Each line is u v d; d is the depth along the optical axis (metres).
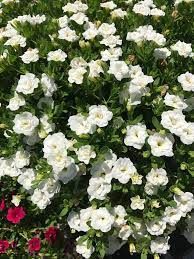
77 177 0.41
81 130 0.39
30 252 0.44
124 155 0.41
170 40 0.47
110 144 0.39
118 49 0.42
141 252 0.41
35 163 0.42
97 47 0.44
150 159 0.40
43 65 0.42
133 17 0.46
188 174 0.41
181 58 0.43
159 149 0.38
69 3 0.47
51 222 0.45
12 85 0.43
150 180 0.38
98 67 0.41
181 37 0.48
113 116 0.40
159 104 0.40
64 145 0.38
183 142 0.38
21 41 0.43
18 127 0.39
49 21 0.47
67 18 0.46
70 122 0.39
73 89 0.42
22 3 0.51
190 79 0.41
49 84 0.40
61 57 0.41
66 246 0.45
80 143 0.39
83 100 0.41
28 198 0.43
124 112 0.41
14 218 0.44
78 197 0.41
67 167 0.38
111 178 0.38
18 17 0.46
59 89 0.42
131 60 0.42
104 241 0.39
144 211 0.40
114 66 0.40
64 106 0.42
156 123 0.39
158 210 0.39
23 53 0.44
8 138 0.42
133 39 0.43
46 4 0.49
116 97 0.40
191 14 0.47
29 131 0.39
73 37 0.43
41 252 0.44
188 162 0.40
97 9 0.48
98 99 0.41
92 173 0.39
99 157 0.38
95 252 0.41
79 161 0.39
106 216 0.38
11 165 0.43
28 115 0.40
